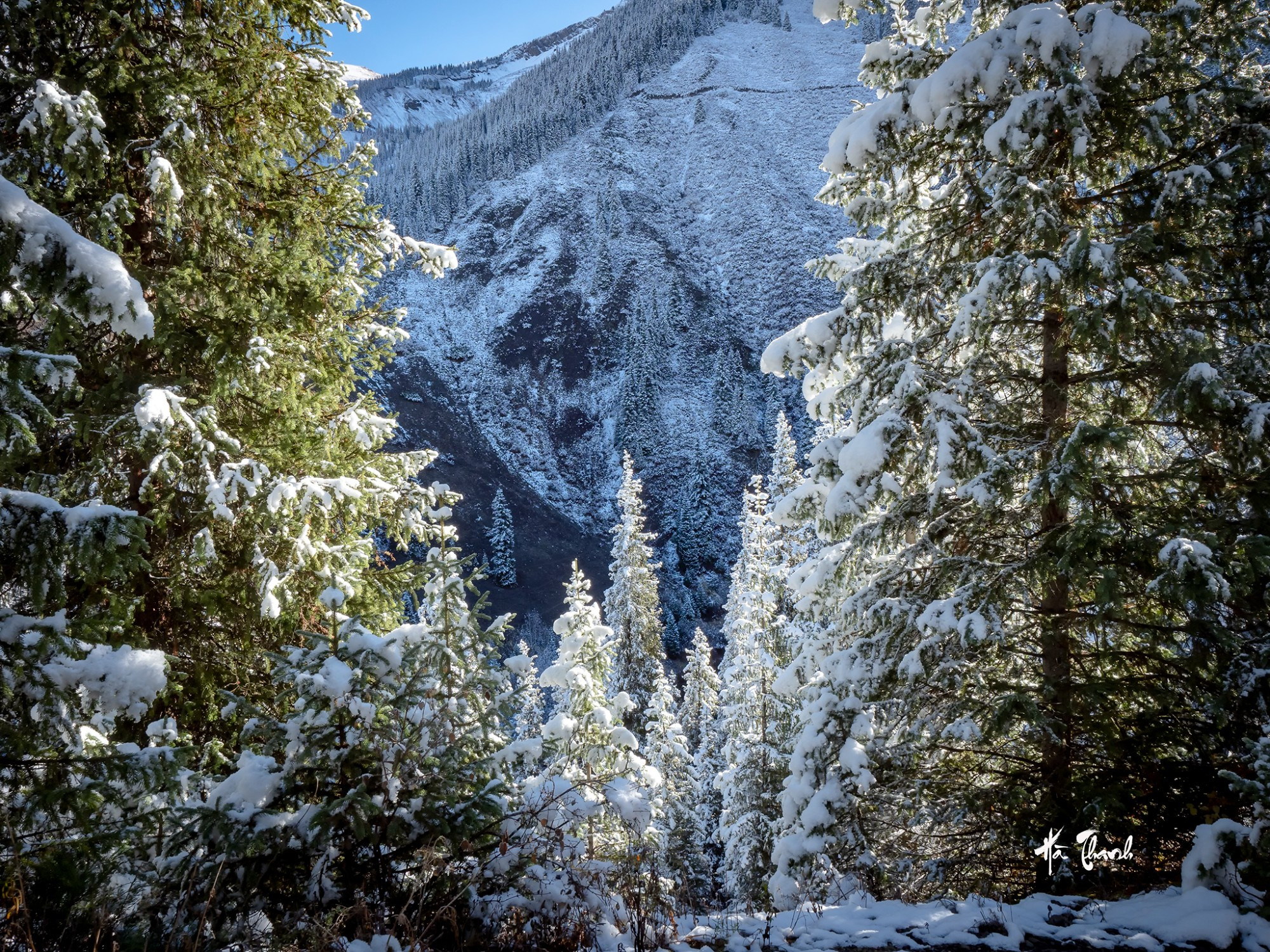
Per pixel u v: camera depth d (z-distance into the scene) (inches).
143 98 237.1
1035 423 278.5
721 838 577.0
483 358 4586.6
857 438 274.4
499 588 2815.0
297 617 259.4
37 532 143.5
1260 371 241.9
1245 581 217.3
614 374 4702.3
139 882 137.4
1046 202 257.1
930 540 285.9
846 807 275.9
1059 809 242.5
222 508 224.2
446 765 158.7
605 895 153.9
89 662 142.9
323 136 289.4
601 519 3720.5
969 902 176.9
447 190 6338.6
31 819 133.0
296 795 152.1
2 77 211.0
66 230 139.0
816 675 340.2
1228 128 254.2
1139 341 263.4
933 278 293.7
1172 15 251.0
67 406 226.8
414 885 139.7
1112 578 227.6
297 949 125.3
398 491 294.8
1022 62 259.9
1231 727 228.7
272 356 252.1
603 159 7066.9
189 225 259.4
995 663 277.1
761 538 703.7
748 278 5738.2
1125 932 157.6
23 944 125.0
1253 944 148.5
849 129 297.4
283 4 271.0
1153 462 296.4
